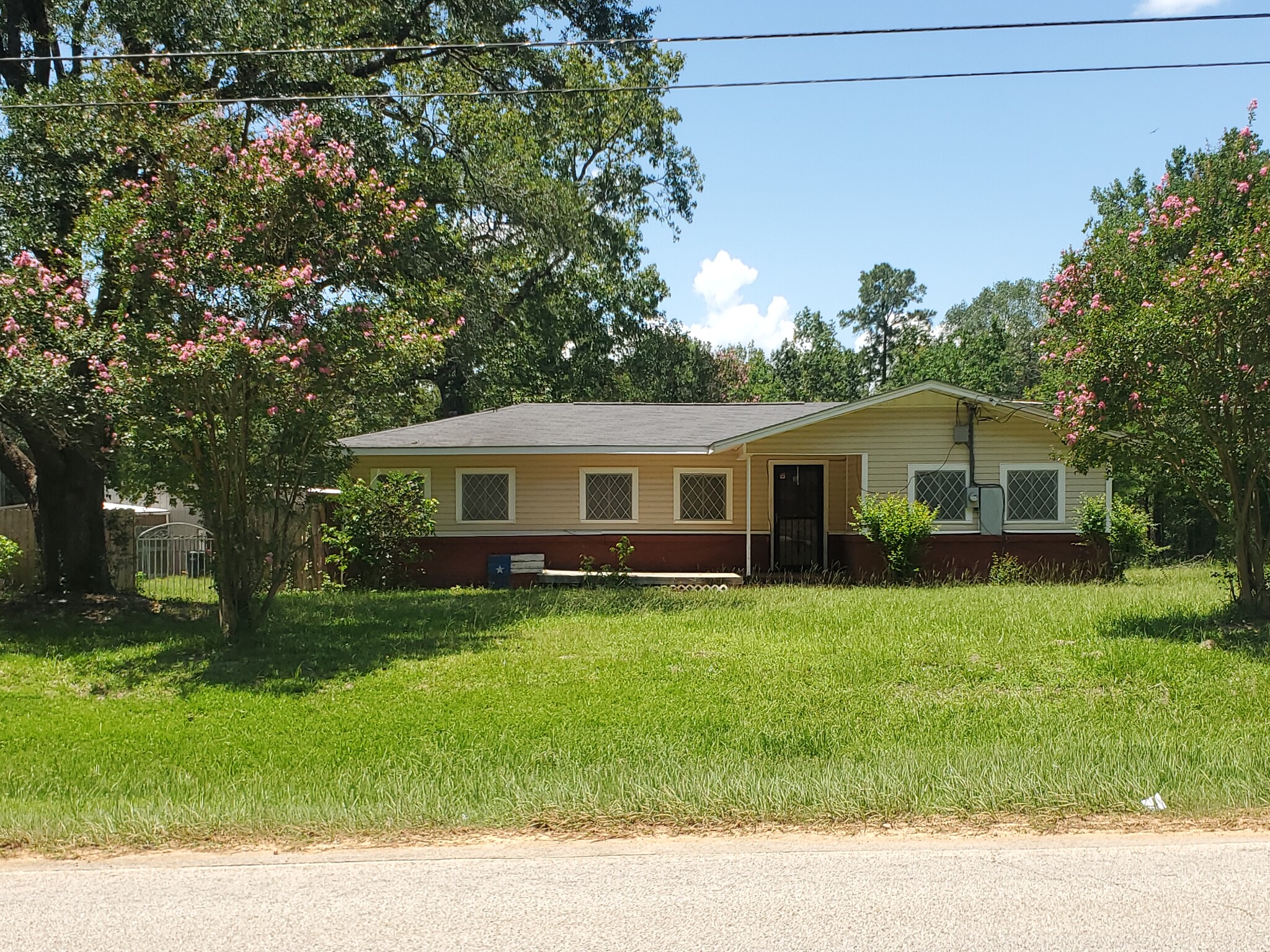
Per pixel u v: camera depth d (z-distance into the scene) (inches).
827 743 295.1
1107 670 375.2
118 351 421.7
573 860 199.8
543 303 1328.7
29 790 268.4
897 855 201.0
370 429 568.7
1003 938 160.6
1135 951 155.8
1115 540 721.6
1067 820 223.0
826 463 799.7
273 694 376.5
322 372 437.7
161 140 456.4
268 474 466.9
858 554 747.4
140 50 601.0
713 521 797.2
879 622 490.9
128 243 427.5
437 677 394.6
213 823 224.5
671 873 191.0
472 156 878.4
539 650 441.4
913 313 2657.5
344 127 652.1
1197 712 326.0
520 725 324.5
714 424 829.2
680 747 289.3
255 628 479.2
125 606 581.6
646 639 462.6
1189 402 431.8
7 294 457.7
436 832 219.9
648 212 1400.1
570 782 250.8
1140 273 461.7
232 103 513.7
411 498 746.2
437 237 734.5
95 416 519.2
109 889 186.1
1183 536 1195.9
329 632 495.8
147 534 874.1
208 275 434.6
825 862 196.5
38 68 626.8
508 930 164.7
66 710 361.4
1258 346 408.8
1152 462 460.8
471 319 912.9
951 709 333.1
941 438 743.7
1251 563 455.2
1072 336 474.6
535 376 1445.6
